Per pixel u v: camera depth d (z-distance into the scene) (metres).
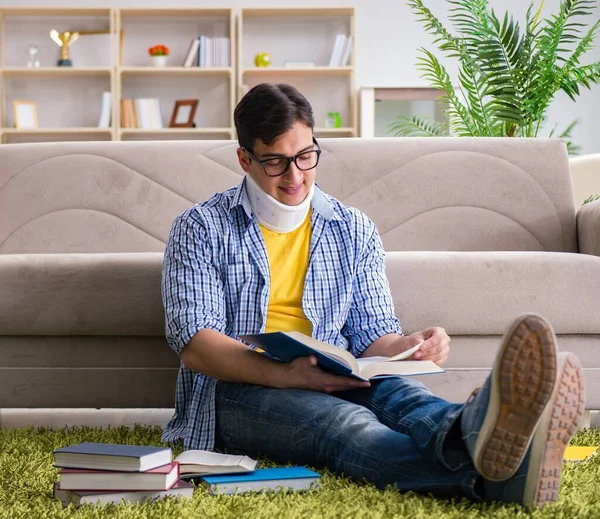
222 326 1.66
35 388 2.15
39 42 7.05
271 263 1.76
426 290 2.12
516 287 2.12
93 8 6.84
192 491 1.27
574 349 2.15
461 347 2.14
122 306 2.12
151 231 2.68
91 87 7.05
